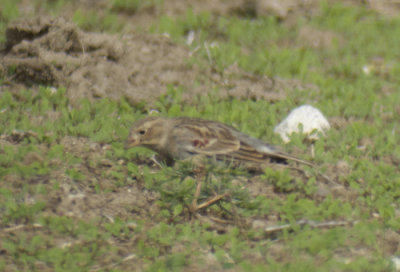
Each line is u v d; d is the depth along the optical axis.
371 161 12.98
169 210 10.62
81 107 14.27
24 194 10.62
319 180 11.97
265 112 14.53
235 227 10.23
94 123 13.13
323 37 20.33
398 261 9.51
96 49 15.27
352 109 15.33
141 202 10.85
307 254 9.62
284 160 11.51
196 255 9.48
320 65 18.45
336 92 16.23
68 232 9.84
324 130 13.80
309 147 13.40
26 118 12.95
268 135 13.43
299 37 20.17
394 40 20.61
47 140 12.43
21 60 14.82
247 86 15.86
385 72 18.47
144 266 9.26
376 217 10.93
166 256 9.46
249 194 10.45
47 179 11.11
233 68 16.77
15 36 15.26
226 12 21.61
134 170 11.51
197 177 10.27
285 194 11.44
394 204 11.39
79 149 12.35
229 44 18.75
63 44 15.02
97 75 14.99
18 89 14.73
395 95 16.34
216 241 9.75
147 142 11.13
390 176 12.12
